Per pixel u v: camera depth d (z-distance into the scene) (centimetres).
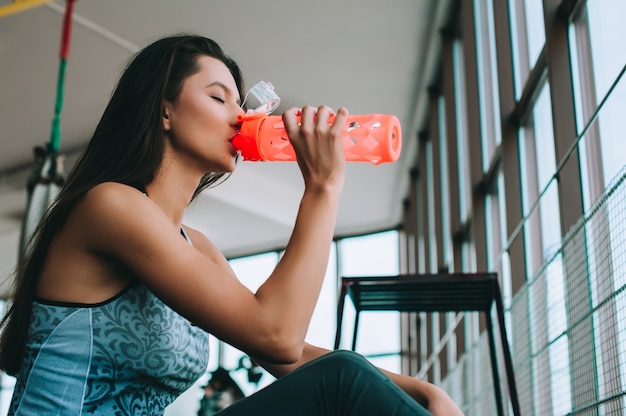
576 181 332
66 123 837
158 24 673
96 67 740
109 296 100
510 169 472
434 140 732
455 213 647
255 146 109
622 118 281
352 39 680
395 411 90
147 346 99
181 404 902
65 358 97
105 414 97
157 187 109
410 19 653
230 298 96
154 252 96
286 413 94
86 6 652
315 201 103
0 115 829
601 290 199
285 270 98
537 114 442
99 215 98
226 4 641
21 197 969
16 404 98
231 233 1073
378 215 1040
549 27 372
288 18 654
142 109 108
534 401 278
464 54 592
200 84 111
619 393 180
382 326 1018
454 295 238
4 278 109
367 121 108
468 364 427
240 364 685
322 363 95
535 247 411
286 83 750
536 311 274
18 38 698
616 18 305
